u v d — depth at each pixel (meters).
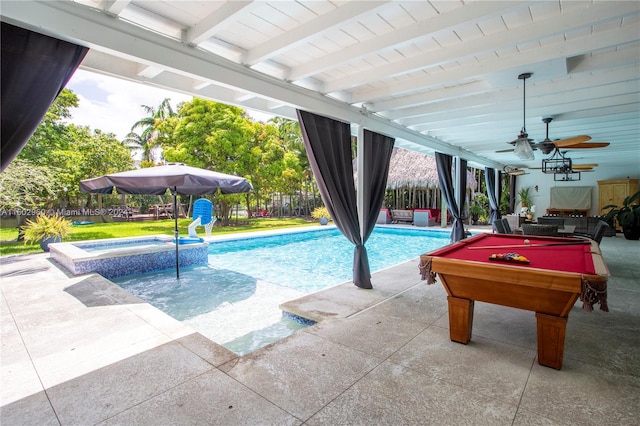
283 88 3.70
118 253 5.68
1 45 2.06
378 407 1.93
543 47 3.17
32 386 2.13
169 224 14.91
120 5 2.29
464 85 4.26
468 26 2.82
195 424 1.78
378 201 5.26
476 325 3.19
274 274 6.14
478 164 10.34
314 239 11.08
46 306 3.64
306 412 1.88
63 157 11.17
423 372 2.32
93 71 3.03
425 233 12.30
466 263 2.56
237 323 3.72
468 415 1.86
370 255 8.39
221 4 2.45
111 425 1.77
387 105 4.86
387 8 2.53
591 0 2.46
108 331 2.98
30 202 9.50
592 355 2.58
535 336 2.93
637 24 2.73
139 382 2.18
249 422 1.79
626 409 1.90
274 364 2.42
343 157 4.58
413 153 15.68
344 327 3.13
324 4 2.48
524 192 13.84
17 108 2.13
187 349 2.65
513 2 2.33
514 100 4.58
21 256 6.80
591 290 2.06
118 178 4.80
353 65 3.63
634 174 11.96
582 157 9.95
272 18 2.66
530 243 3.71
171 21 2.68
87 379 2.21
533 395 2.04
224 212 15.17
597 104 4.62
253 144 14.23
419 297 4.07
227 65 3.15
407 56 3.42
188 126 12.05
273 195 18.09
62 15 2.18
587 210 12.69
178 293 4.84
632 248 7.65
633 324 3.21
